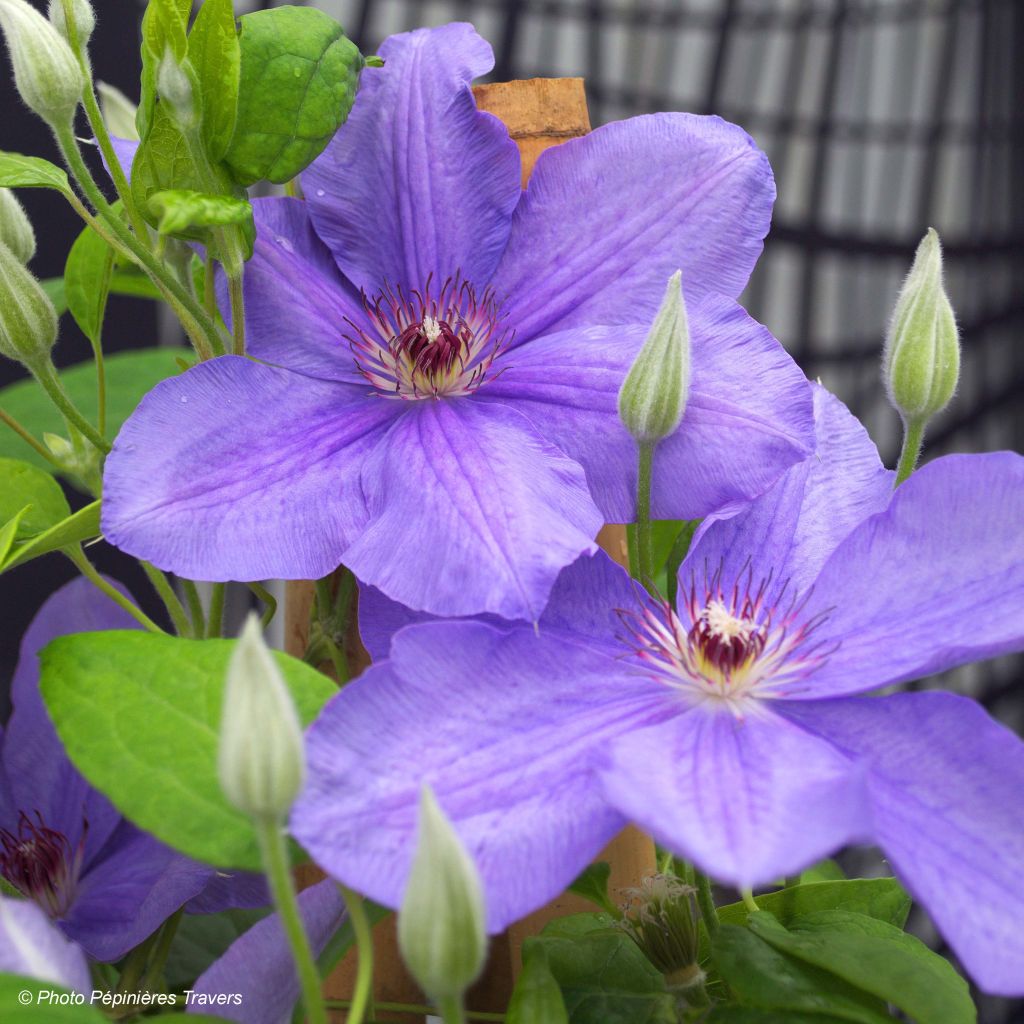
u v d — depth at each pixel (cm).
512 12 107
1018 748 28
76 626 43
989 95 118
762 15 114
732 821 26
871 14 116
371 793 27
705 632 32
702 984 33
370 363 37
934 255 34
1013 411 121
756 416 34
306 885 39
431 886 24
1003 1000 109
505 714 29
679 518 34
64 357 92
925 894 26
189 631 41
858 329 120
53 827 41
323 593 38
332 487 34
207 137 34
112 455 32
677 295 32
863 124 118
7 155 36
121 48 88
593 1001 33
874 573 32
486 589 30
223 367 34
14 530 34
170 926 38
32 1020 25
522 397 36
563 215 38
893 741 29
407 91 38
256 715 24
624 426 33
